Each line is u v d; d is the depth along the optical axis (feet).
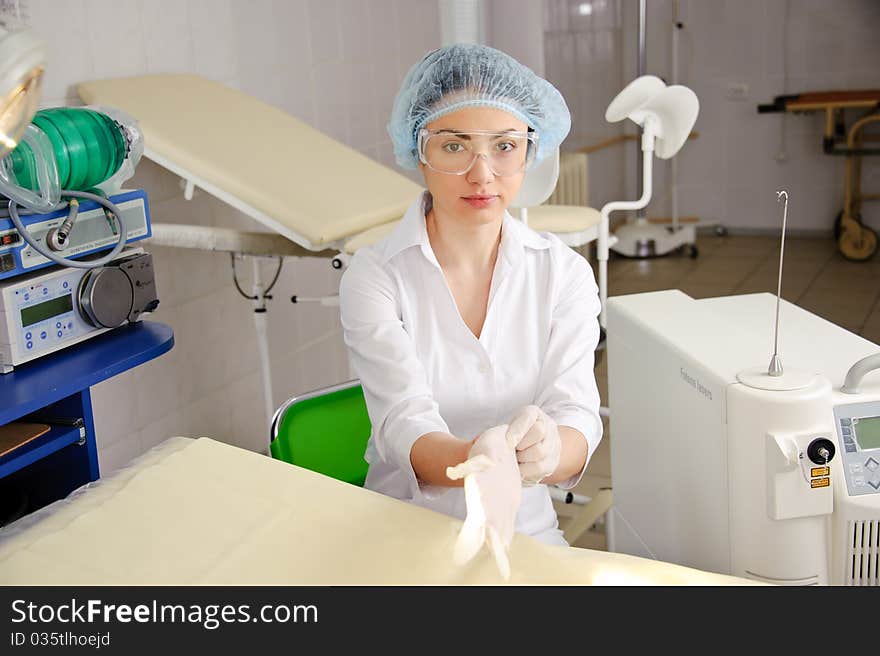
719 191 23.11
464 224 5.02
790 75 21.79
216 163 8.50
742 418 4.35
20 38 3.69
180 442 4.60
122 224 6.27
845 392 4.47
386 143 14.73
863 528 4.41
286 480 4.24
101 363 5.89
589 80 21.09
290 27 12.05
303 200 8.45
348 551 3.71
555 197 16.97
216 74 10.77
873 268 19.40
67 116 5.99
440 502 5.26
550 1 18.56
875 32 20.94
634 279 19.49
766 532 4.41
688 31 22.33
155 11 9.80
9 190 5.44
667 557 5.36
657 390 5.28
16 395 5.35
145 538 3.77
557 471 4.75
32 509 6.34
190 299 10.43
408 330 5.29
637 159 23.32
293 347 12.45
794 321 5.55
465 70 4.78
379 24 14.24
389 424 4.87
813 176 22.16
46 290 5.84
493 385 5.34
